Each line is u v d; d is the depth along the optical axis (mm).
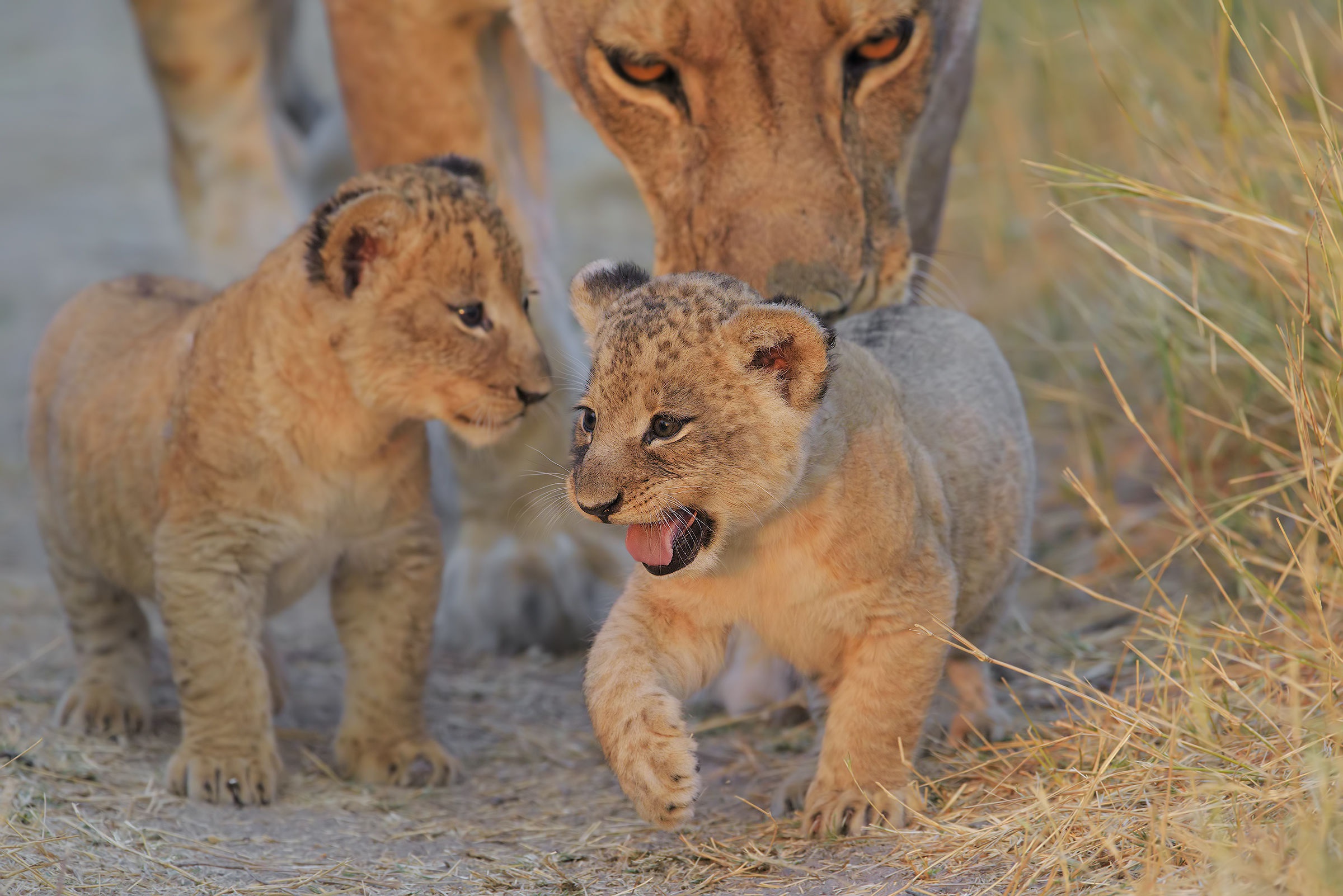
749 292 6254
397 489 7457
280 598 7715
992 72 13789
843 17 7281
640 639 6277
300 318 7145
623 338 6059
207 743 7137
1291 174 8742
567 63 8086
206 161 11727
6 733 7566
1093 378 11086
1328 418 6758
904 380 7016
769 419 5961
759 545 6219
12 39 36094
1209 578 8656
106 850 6211
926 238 9016
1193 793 5488
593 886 5984
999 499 7082
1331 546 6898
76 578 7992
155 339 7852
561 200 19844
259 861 6281
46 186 24703
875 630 6277
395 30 8875
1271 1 10867
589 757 7836
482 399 7359
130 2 11250
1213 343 8281
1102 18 12078
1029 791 6148
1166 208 9750
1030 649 8391
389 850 6504
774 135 7406
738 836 6395
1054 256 12727
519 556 9594
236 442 7098
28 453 8398
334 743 7816
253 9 11586
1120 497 9914
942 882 5570
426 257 7191
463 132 9133
